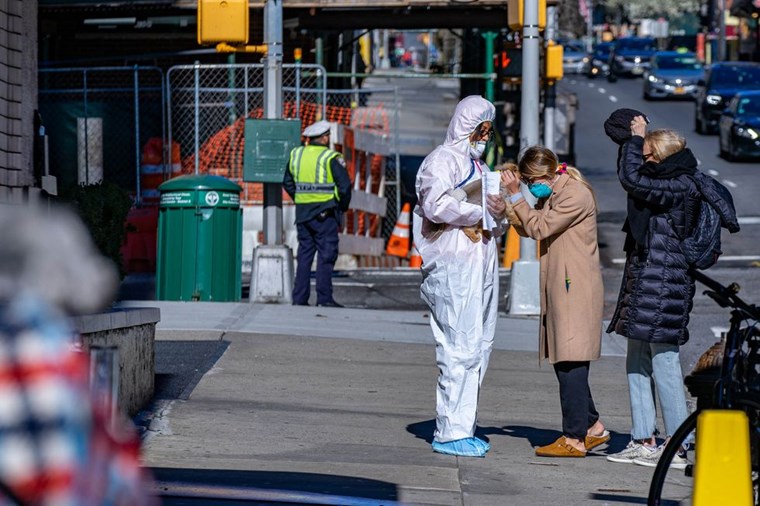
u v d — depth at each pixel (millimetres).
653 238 20484
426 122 123625
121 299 42188
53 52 69000
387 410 25516
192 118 62781
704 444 14031
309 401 26031
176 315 35625
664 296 20438
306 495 17859
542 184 21125
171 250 39188
